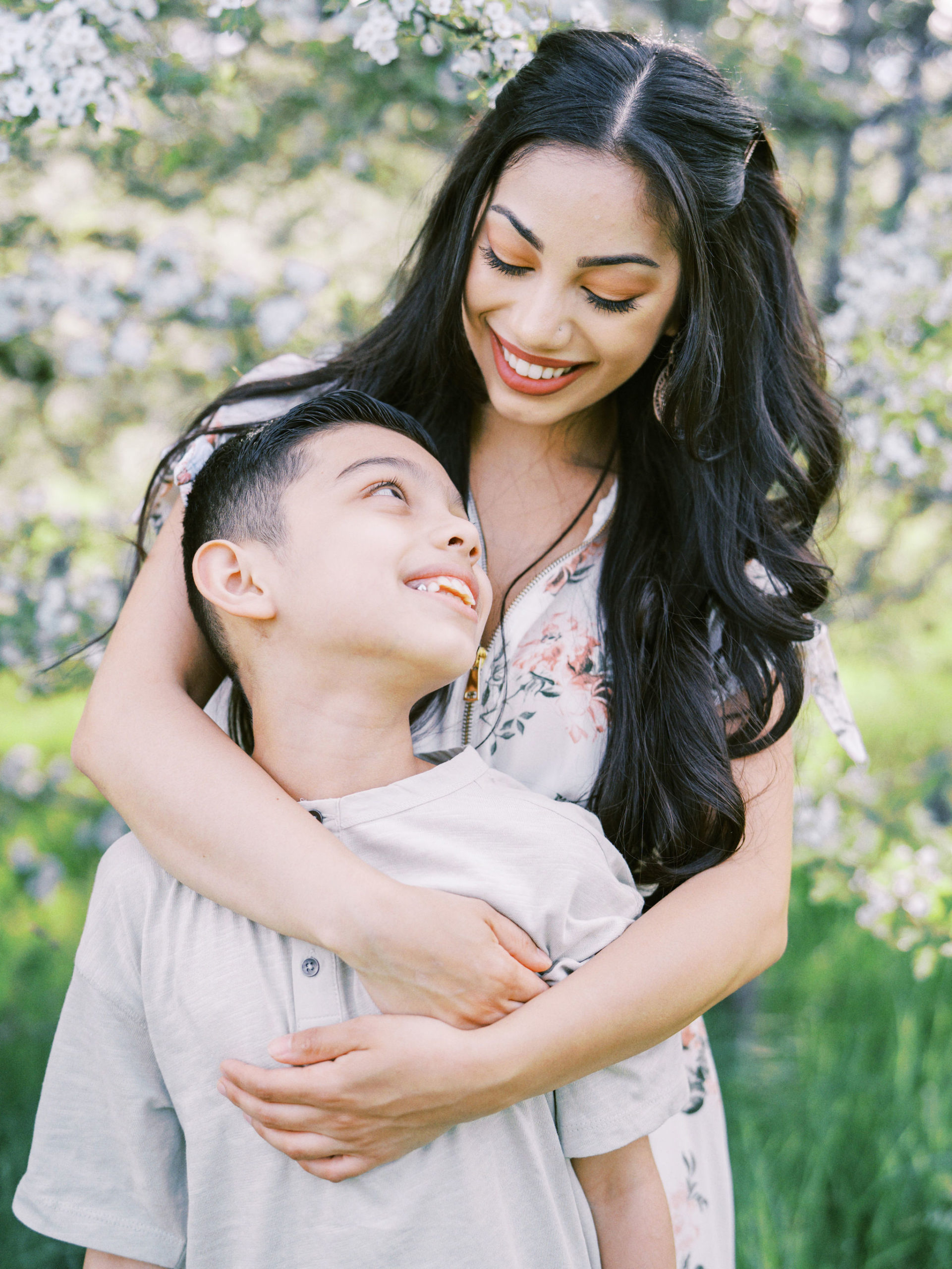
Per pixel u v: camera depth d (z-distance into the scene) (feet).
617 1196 4.10
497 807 3.97
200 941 3.78
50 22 5.82
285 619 3.84
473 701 4.53
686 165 4.12
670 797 4.45
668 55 4.29
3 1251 7.02
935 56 9.52
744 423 4.84
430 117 8.08
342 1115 3.51
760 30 8.66
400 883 3.65
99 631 7.65
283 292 8.12
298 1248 3.71
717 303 4.53
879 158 10.00
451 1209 3.68
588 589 4.76
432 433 4.96
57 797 9.42
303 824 3.68
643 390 4.86
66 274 7.66
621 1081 4.00
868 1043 8.82
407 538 3.75
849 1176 7.77
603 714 4.61
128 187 8.29
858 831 7.78
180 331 8.30
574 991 3.73
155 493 5.02
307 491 3.85
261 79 8.13
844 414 6.14
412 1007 3.59
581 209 4.03
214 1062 3.73
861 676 14.14
